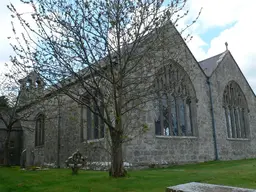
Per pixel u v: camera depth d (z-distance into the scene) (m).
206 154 20.62
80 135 19.86
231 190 4.36
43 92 14.42
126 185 9.72
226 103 24.30
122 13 10.83
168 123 18.64
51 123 24.05
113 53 12.55
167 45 12.22
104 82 11.35
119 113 11.08
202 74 22.41
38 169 18.77
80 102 11.09
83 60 10.30
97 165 16.92
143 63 11.95
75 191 9.20
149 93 11.20
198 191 4.34
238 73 26.72
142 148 16.34
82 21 10.38
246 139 25.27
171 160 17.81
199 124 20.80
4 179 12.69
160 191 8.60
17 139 28.97
